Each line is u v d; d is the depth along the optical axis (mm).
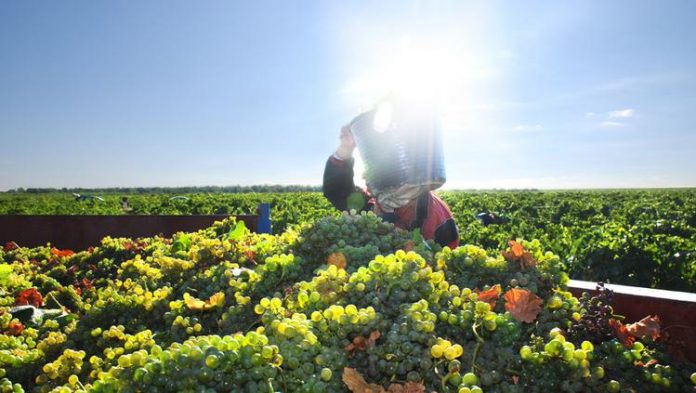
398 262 2531
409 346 2021
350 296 2398
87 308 2934
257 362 1764
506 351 2191
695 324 2600
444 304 2414
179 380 1701
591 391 2109
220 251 3611
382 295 2371
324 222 3277
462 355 2164
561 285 2859
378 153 3646
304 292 2416
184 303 2764
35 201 59281
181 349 1774
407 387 1923
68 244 9758
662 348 2547
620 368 2287
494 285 2678
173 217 8945
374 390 1896
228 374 1743
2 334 2871
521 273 2797
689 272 11695
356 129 3719
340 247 3141
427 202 4145
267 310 2389
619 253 12891
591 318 2443
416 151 3588
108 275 4996
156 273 3504
